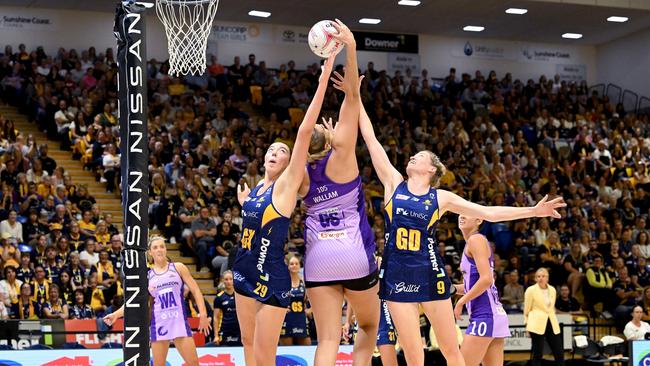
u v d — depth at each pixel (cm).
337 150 627
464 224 852
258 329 625
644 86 2844
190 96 2323
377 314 659
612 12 2552
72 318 1484
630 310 1788
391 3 2447
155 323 1038
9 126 1988
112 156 1975
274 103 2505
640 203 2309
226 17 2623
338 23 616
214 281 1734
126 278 652
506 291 1811
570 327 1667
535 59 3006
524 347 1702
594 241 2045
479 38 2938
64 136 2120
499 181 2217
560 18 2633
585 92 2953
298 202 1900
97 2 2428
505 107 2741
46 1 2414
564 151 2522
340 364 1230
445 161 2266
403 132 2420
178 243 1836
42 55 2389
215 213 1844
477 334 854
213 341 1366
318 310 631
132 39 669
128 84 666
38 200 1741
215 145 2156
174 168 1938
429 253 660
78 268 1573
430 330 1461
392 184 677
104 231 1714
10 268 1492
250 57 2594
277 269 624
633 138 2641
